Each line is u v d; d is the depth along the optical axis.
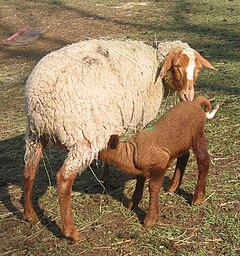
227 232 2.15
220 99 3.49
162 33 5.50
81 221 2.27
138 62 2.29
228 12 6.29
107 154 2.12
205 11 6.43
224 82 3.81
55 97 2.00
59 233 2.22
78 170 2.06
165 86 2.52
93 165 2.78
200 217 2.27
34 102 2.03
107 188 2.54
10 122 3.47
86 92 2.03
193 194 2.44
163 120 2.19
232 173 2.60
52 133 2.07
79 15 6.79
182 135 2.20
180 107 2.25
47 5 7.52
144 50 2.39
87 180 2.63
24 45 5.57
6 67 4.80
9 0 8.02
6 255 2.11
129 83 2.21
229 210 2.30
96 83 2.07
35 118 2.06
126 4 7.26
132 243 2.12
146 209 2.35
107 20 6.41
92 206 2.39
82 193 2.50
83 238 2.16
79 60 2.09
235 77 3.89
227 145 2.88
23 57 5.12
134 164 2.12
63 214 2.10
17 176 2.76
